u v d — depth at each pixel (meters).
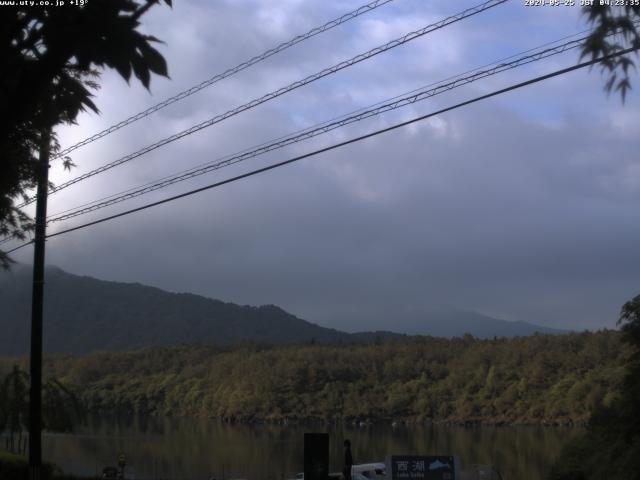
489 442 76.69
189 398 138.00
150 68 5.33
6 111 5.51
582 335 105.94
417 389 116.25
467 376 112.25
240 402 126.00
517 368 105.88
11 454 22.97
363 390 120.75
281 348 154.88
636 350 20.08
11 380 26.78
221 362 148.75
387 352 129.25
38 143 10.00
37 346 17.97
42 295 18.06
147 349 173.00
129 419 132.50
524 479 44.31
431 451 69.12
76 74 6.85
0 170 7.24
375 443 80.50
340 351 133.75
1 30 5.40
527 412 96.25
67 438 90.25
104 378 151.50
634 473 18.44
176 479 47.28
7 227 13.06
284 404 122.81
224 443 84.50
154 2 5.37
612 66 5.46
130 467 41.12
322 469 17.16
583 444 23.67
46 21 5.39
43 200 17.67
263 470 55.84
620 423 19.70
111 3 5.21
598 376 88.25
